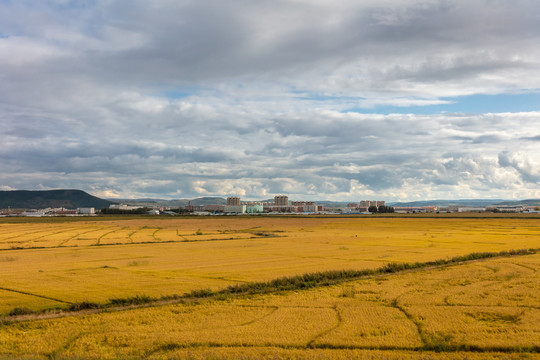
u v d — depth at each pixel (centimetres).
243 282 4328
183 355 2223
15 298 3591
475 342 2364
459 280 4228
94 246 8688
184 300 3528
